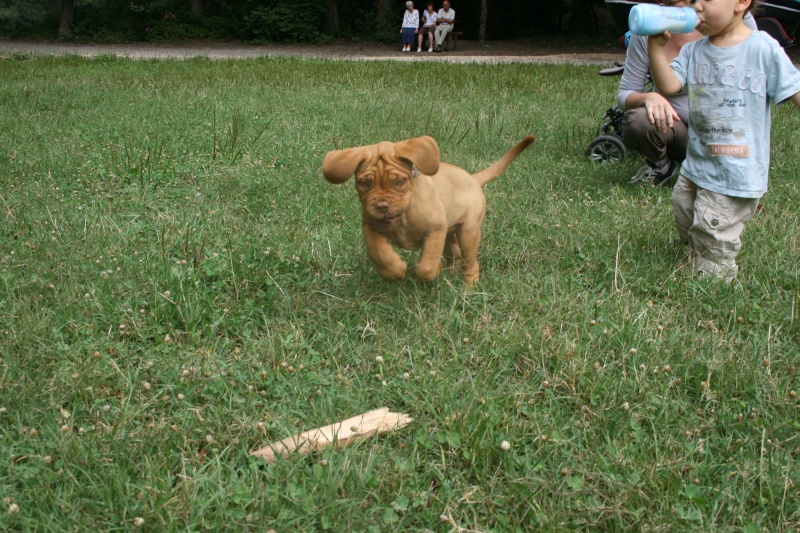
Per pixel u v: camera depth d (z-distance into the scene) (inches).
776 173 243.0
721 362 124.2
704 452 104.5
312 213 199.3
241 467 101.0
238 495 92.6
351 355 129.0
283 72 566.9
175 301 143.7
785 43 275.4
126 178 235.5
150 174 237.0
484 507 95.5
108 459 99.6
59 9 1210.6
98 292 143.9
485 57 944.3
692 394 120.9
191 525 87.7
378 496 94.7
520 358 128.3
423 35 1079.6
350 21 1234.0
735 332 136.9
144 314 139.9
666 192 225.6
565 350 127.1
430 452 105.4
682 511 92.2
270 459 102.2
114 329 136.3
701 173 156.9
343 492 95.3
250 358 126.8
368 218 132.3
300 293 150.9
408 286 151.2
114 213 200.2
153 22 1173.7
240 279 155.0
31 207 197.9
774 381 119.4
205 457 103.8
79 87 451.8
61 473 96.3
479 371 122.9
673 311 145.1
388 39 1186.6
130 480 96.7
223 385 118.0
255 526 89.4
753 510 95.2
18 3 1101.7
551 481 99.3
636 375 119.5
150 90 437.7
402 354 128.3
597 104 395.2
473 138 301.0
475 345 130.6
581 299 147.9
